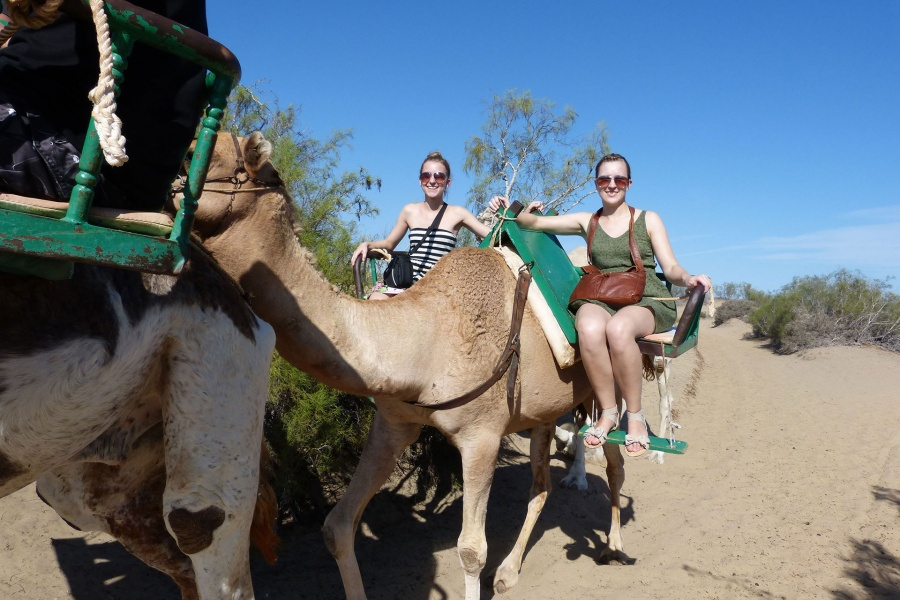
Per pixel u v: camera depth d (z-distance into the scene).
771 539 6.11
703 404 12.43
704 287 4.30
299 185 6.55
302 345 3.47
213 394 2.54
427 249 5.50
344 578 4.30
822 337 21.12
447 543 5.88
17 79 2.00
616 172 4.79
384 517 6.24
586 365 4.52
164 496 2.57
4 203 1.79
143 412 2.72
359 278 5.02
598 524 6.53
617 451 5.54
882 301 22.03
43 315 2.05
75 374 2.13
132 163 2.22
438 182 5.50
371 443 4.46
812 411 11.97
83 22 2.01
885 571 5.48
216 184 3.16
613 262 4.85
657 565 5.53
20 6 1.65
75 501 3.05
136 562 4.98
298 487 5.49
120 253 1.93
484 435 4.30
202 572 2.62
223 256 3.23
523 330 4.60
